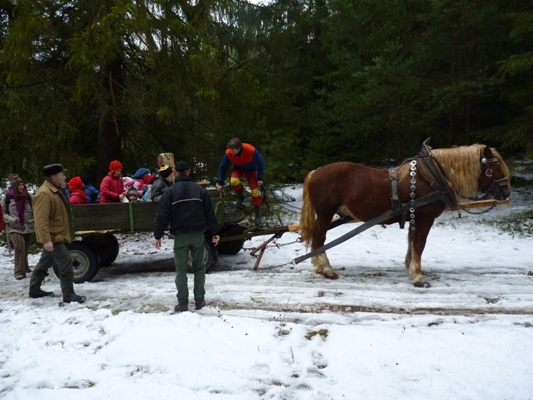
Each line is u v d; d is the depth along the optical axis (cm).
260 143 1316
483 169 682
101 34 932
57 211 603
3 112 995
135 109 1023
